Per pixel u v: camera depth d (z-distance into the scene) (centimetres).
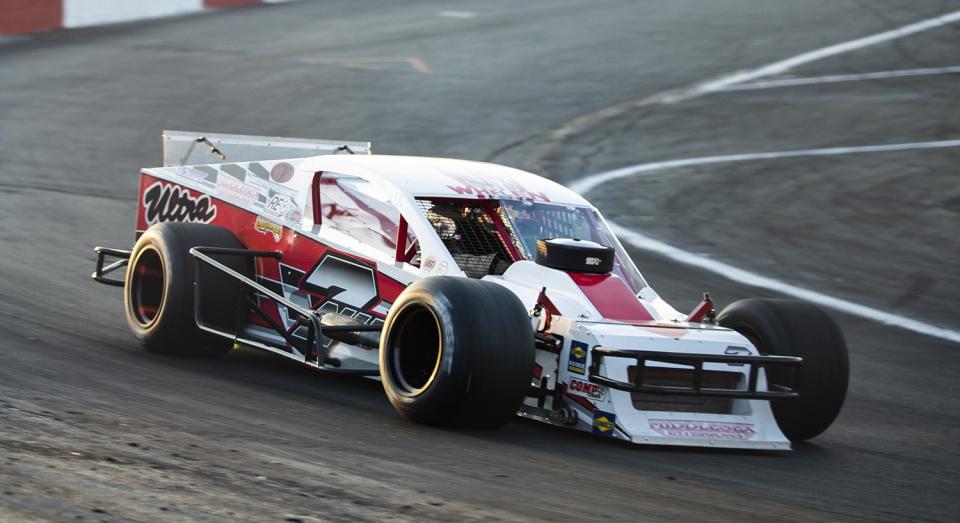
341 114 7169
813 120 7381
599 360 2059
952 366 3372
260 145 3014
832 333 2309
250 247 2673
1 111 6900
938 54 9375
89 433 1752
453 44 9525
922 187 5900
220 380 2389
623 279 2372
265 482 1563
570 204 2512
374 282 2392
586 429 2081
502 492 1639
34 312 3002
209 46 9362
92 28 10156
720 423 2117
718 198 5616
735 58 9200
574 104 7688
